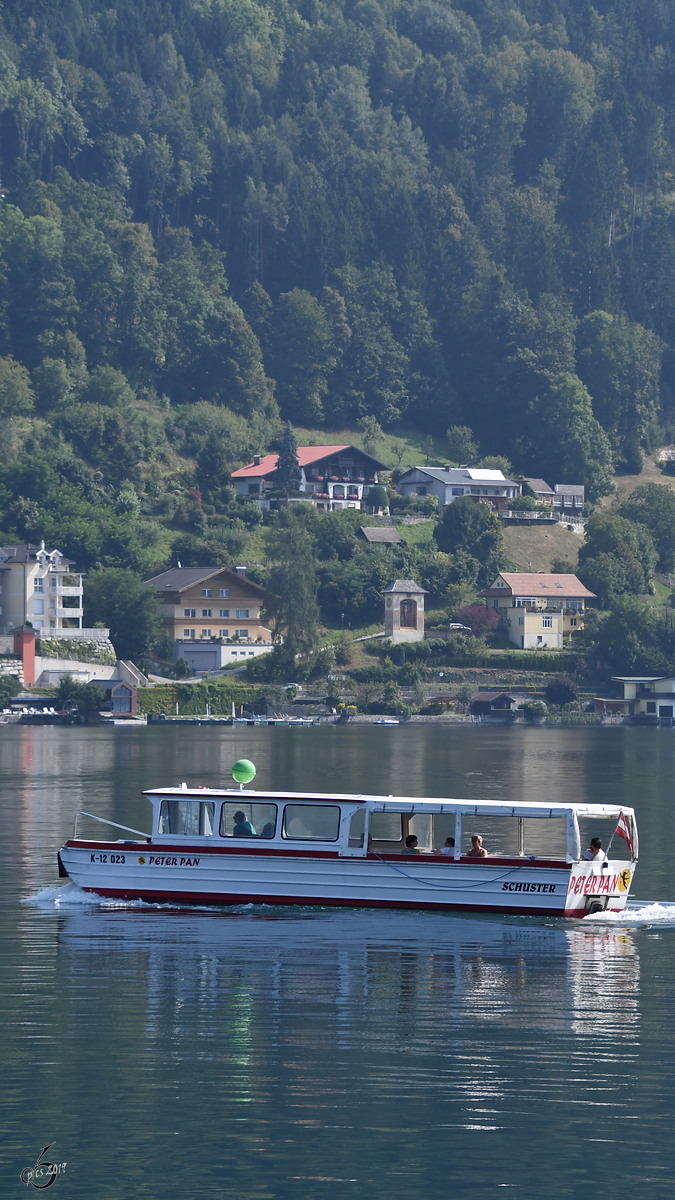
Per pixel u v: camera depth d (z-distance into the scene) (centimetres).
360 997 11994
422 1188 8044
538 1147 8588
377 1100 9356
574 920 15588
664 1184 8112
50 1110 9156
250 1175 8188
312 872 15888
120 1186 8038
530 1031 10950
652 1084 9675
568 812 15800
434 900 15688
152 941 14238
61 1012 11450
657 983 12612
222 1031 10919
